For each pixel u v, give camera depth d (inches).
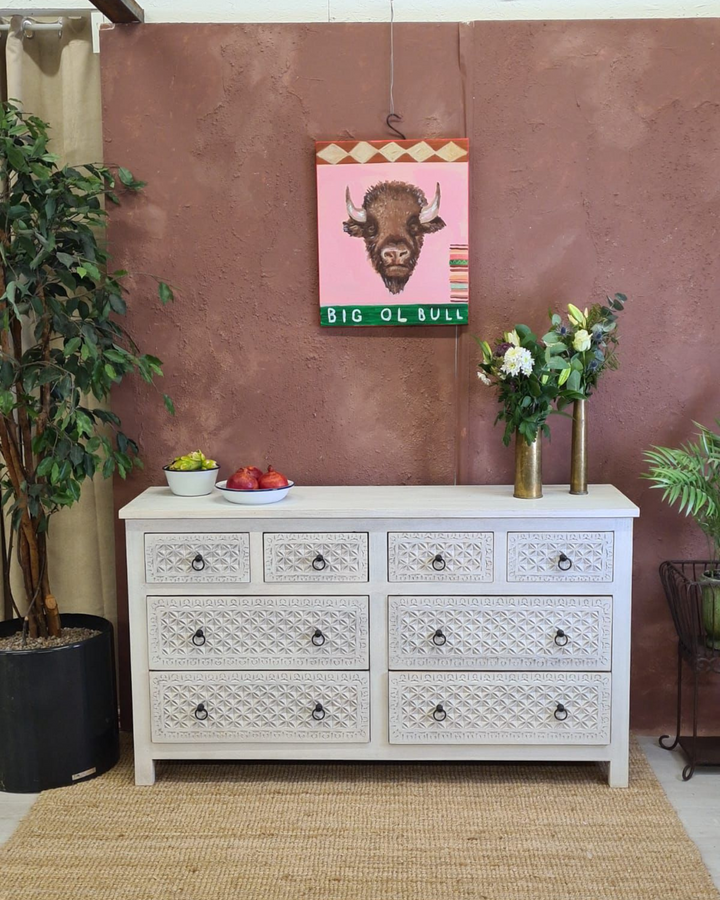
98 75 112.3
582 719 95.4
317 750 97.6
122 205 107.3
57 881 80.4
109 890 79.1
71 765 98.3
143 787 98.1
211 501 99.5
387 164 104.5
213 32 104.5
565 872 80.8
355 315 107.0
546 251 106.6
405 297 106.5
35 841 87.1
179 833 88.4
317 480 110.9
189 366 109.6
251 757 97.9
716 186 104.7
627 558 93.7
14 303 87.4
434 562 94.4
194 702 97.2
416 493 103.3
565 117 104.5
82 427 89.6
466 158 104.0
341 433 110.1
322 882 79.8
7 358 91.9
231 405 110.1
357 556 94.9
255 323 108.7
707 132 104.0
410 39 104.1
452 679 95.6
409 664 96.0
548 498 99.0
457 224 105.0
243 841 86.7
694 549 109.9
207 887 79.3
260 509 94.3
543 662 95.3
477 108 104.7
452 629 95.3
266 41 104.5
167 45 104.9
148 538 95.5
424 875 80.6
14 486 100.2
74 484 93.5
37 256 91.7
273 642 96.3
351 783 98.3
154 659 97.0
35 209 95.1
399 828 88.5
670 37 103.0
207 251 107.7
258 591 96.1
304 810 92.4
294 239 107.3
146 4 108.9
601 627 94.4
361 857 83.6
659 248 106.0
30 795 97.0
